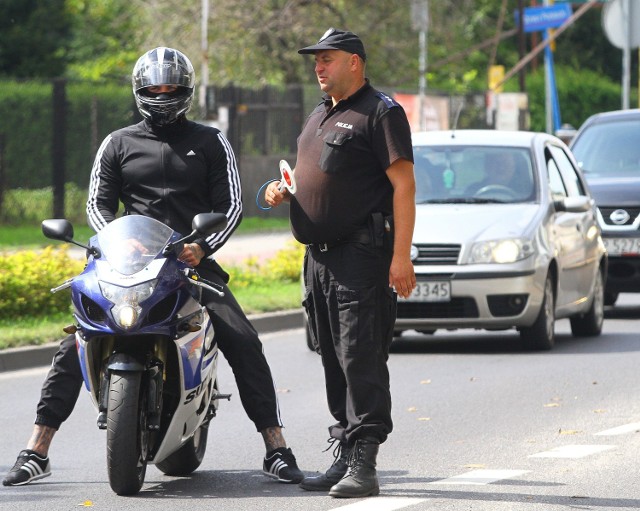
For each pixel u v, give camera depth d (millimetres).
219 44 108625
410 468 24578
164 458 22469
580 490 22484
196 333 21953
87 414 31453
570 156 46625
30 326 43125
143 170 23375
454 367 37812
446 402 32125
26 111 80625
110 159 23562
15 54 134875
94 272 21516
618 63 187375
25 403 32938
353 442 22078
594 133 55250
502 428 28703
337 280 21688
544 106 147875
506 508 21141
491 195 42000
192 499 22203
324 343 22406
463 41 140500
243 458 26016
